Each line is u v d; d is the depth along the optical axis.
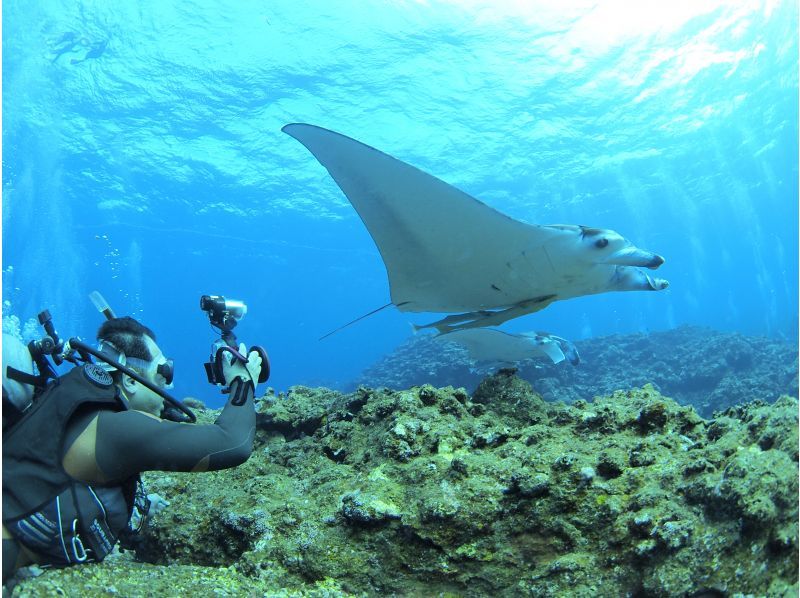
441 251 2.78
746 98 18.52
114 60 15.66
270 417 2.62
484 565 1.51
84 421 1.42
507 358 5.07
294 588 1.54
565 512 1.52
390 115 18.61
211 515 1.80
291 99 17.86
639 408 1.95
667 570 1.28
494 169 22.23
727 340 9.74
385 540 1.58
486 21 14.51
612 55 15.72
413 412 2.02
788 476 1.29
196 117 18.53
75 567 1.40
